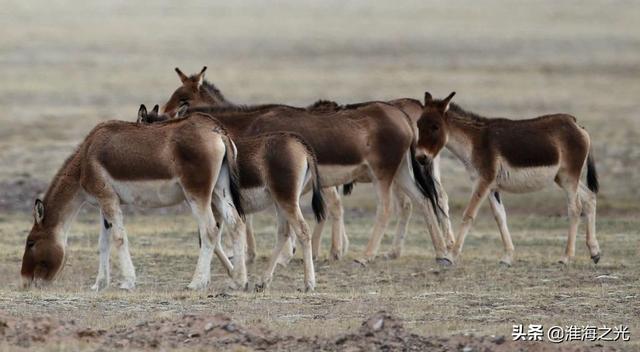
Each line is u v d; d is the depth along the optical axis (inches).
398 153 2728.8
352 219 3767.2
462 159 2792.8
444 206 2913.4
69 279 2586.1
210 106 2790.4
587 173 2871.6
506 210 3969.0
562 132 2778.1
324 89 7691.9
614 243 3159.5
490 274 2608.3
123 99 7076.8
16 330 1739.7
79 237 3277.6
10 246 3112.7
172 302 2080.5
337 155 2652.6
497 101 7057.1
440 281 2519.7
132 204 2352.4
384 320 1780.3
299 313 1978.3
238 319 1898.4
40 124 5703.7
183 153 2281.0
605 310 2020.2
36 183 4237.2
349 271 2684.5
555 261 2800.2
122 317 1914.4
